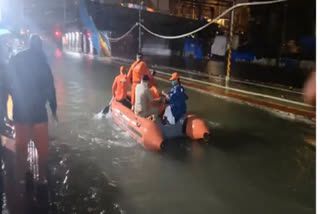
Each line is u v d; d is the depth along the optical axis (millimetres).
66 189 4016
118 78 7609
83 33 33500
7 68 4004
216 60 29141
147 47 30812
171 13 29406
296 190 4273
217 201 3898
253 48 25297
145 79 6137
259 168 4996
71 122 7312
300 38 20250
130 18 26266
